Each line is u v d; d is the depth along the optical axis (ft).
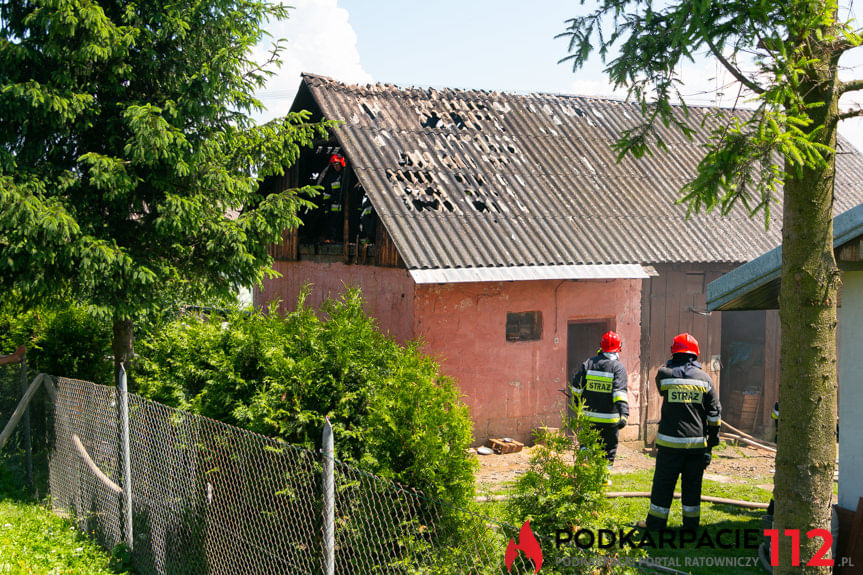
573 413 39.40
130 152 25.09
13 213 22.26
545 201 41.27
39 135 25.43
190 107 26.05
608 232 40.01
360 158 39.04
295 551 13.91
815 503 10.24
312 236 47.16
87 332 31.83
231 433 15.10
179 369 19.26
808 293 10.15
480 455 35.40
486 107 49.52
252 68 28.40
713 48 9.98
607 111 53.57
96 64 26.03
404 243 33.99
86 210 26.04
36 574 17.29
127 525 18.71
